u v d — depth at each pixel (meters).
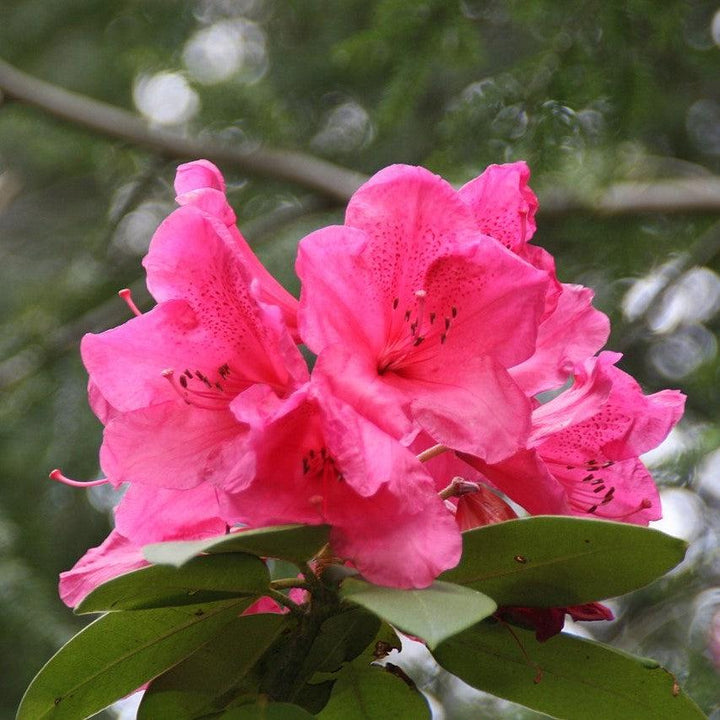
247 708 0.70
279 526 0.68
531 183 1.19
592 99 1.15
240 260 0.71
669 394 0.76
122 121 1.50
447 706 1.25
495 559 0.70
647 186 1.40
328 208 1.51
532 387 0.74
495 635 0.73
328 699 0.73
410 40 1.20
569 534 0.70
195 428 0.72
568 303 0.74
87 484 0.73
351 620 0.71
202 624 0.72
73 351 1.51
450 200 0.72
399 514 0.69
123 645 0.72
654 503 0.76
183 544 0.67
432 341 0.72
